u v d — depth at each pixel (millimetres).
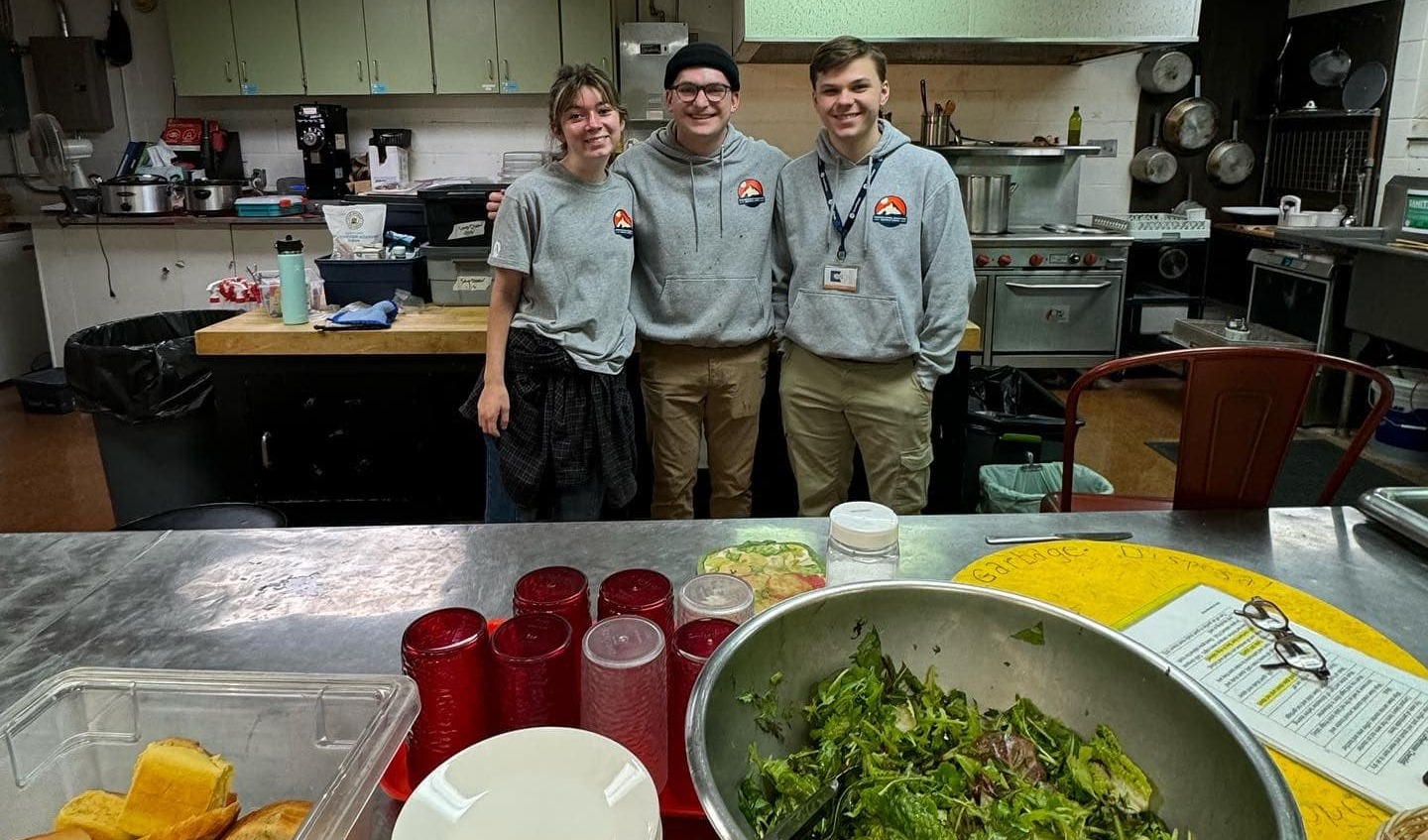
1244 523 1271
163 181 4613
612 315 2090
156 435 2756
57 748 707
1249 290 4965
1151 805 689
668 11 4879
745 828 555
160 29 4988
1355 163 4609
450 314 2697
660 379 2291
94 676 725
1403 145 4387
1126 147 5121
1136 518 1285
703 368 2271
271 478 2662
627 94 4676
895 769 708
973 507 2861
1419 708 870
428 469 2666
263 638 979
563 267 2033
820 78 2033
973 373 3285
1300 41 4922
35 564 1142
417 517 2713
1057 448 2797
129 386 2684
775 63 4840
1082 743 740
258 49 4656
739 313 2195
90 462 3846
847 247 2131
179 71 4684
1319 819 744
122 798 668
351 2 4594
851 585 787
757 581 1013
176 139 4938
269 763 702
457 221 2770
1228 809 635
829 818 629
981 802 678
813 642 768
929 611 793
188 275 4691
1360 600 1073
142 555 1167
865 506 986
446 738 722
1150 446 4023
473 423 2637
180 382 2732
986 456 2838
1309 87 4891
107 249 4648
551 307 2049
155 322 3107
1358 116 4535
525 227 2006
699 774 569
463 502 2711
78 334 2871
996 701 788
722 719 660
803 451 2355
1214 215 5301
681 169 2145
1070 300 4469
